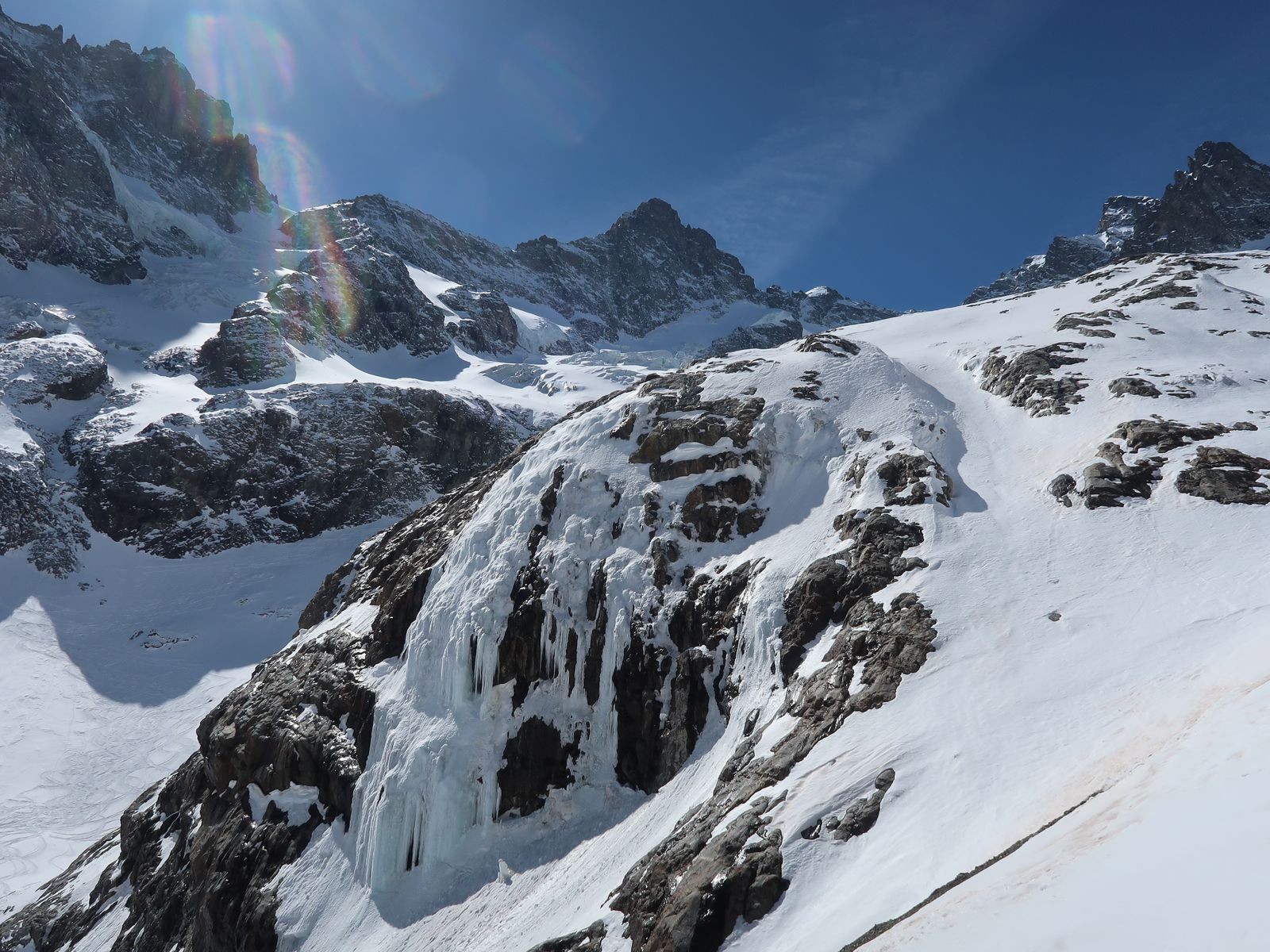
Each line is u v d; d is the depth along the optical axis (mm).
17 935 45938
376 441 113562
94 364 112312
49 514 91812
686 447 36375
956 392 41594
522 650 32562
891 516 28906
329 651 40875
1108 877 9859
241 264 176625
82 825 58625
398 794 31266
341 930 30078
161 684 73750
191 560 95688
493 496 40750
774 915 16641
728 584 30297
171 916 37312
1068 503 27594
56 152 158750
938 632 22516
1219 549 22594
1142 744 14742
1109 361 38969
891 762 18547
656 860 21656
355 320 157000
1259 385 33594
